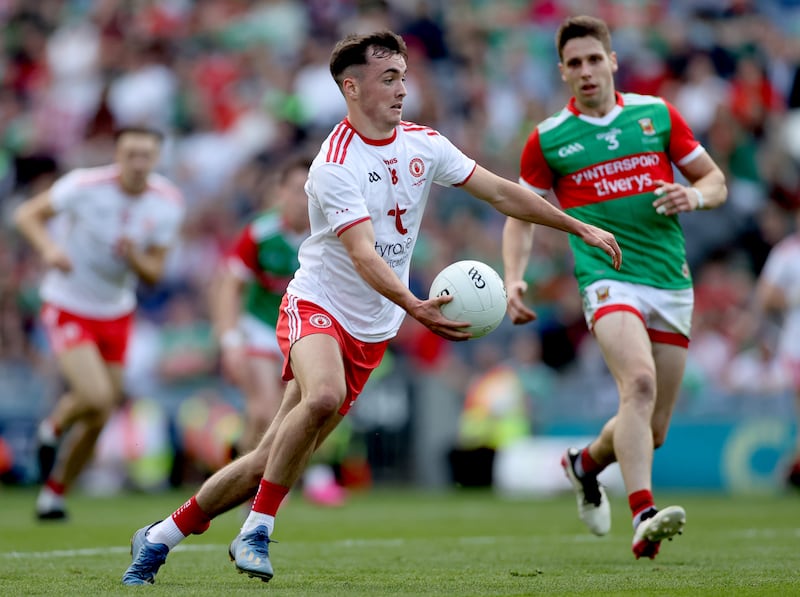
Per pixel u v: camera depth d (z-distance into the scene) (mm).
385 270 17891
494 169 60562
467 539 28688
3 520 35188
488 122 63031
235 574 20391
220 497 18672
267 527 18000
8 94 75062
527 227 24750
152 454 53312
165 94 70500
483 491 51438
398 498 47031
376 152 18672
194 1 74562
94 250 34844
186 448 52594
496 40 66312
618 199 24078
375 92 18516
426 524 33719
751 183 57719
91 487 54062
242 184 64125
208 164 67500
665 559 23094
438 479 52250
